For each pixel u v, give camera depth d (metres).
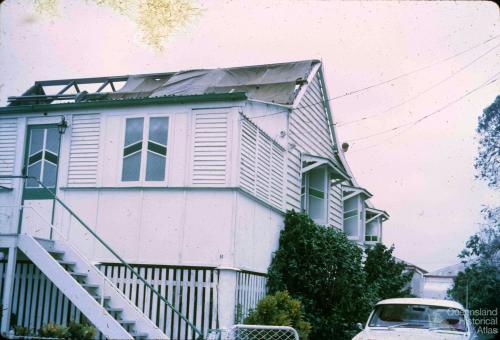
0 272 13.12
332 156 23.98
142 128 14.17
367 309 16.52
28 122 15.26
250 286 13.84
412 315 10.20
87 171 14.49
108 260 13.61
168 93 19.67
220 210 13.09
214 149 13.47
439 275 29.02
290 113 18.47
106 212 13.98
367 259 22.22
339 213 23.59
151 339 11.43
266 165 15.73
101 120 14.59
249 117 15.06
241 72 21.72
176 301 12.89
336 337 15.28
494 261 22.72
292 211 16.69
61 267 11.59
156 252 13.34
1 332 11.09
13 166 15.11
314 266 15.48
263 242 14.93
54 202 14.49
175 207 13.43
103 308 11.11
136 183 13.89
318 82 22.03
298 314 13.00
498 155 23.50
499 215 23.34
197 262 13.00
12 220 14.62
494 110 23.69
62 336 10.63
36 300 13.30
